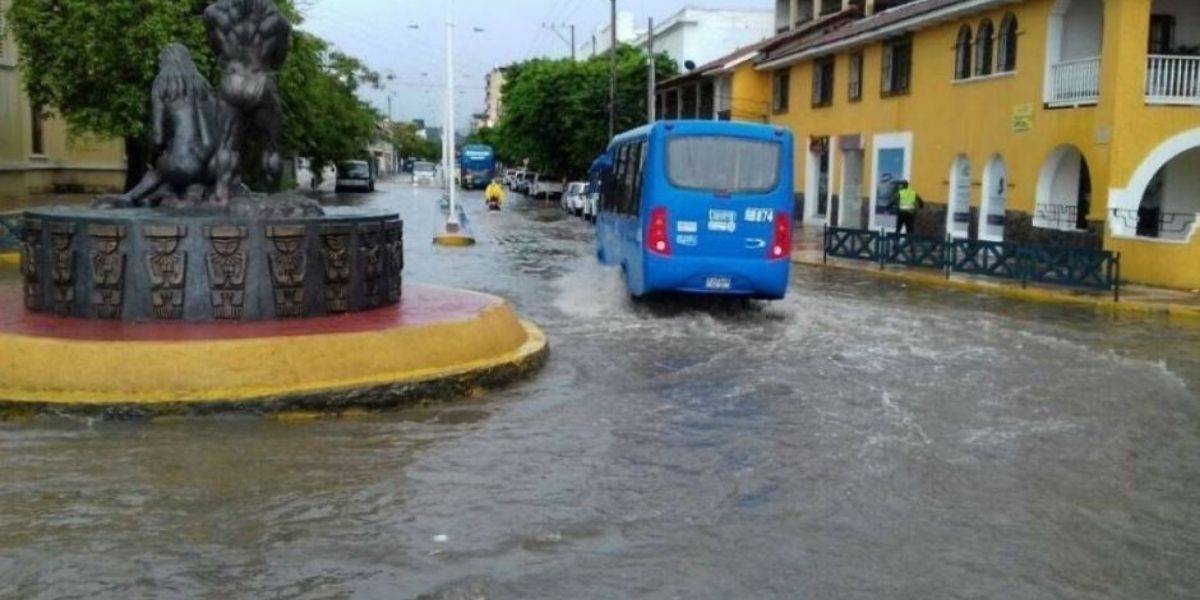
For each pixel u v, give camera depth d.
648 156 14.48
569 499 6.49
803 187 38.78
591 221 38.34
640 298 15.43
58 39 23.64
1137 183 20.58
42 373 8.09
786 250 14.55
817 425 8.38
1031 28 23.58
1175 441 8.14
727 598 5.07
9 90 36.03
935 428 8.36
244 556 5.48
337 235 9.88
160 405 7.88
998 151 25.12
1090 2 22.62
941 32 28.00
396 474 6.90
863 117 33.22
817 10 45.09
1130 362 11.67
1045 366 11.24
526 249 26.14
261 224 9.41
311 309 9.73
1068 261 18.75
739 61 41.72
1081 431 8.38
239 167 10.81
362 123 65.81
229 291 9.37
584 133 51.03
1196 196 22.97
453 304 10.89
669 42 58.34
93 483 6.57
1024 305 17.23
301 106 36.16
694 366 10.84
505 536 5.84
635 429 8.19
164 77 10.61
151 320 9.30
